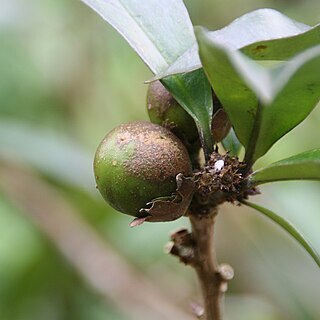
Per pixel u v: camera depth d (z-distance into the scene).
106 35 0.99
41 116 0.99
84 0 0.44
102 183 0.42
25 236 0.89
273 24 0.40
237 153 0.46
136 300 0.81
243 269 0.88
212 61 0.39
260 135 0.43
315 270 0.83
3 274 0.88
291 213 0.80
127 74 0.99
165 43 0.44
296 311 0.82
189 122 0.44
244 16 0.40
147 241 0.88
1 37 1.00
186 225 0.88
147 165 0.42
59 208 0.88
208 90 0.43
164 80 0.44
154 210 0.41
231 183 0.42
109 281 0.83
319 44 0.39
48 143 0.85
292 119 0.42
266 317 0.83
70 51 1.00
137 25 0.44
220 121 0.43
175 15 0.45
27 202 0.88
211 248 0.46
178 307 0.83
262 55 0.39
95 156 0.43
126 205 0.42
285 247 0.85
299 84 0.40
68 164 0.85
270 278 0.85
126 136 0.42
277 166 0.41
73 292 0.88
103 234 0.89
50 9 1.00
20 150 0.85
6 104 0.99
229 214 0.88
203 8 0.99
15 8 1.01
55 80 0.99
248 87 0.41
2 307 0.88
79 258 0.85
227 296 0.85
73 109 0.99
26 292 0.89
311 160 0.40
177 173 0.42
